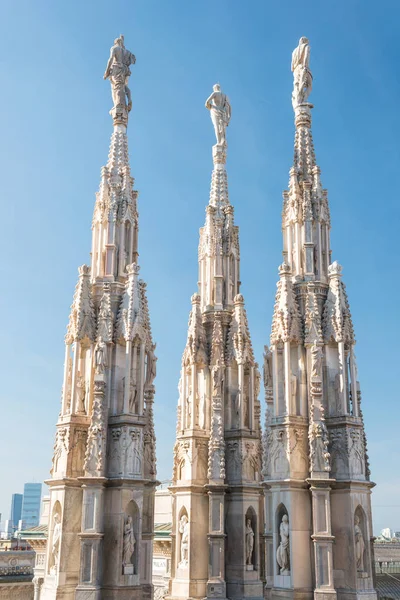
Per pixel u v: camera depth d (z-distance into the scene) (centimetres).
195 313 3294
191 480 3061
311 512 2452
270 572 2650
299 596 2353
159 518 4706
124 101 3278
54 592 2491
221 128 3700
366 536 2433
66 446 2661
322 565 2341
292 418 2522
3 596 4834
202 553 2994
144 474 2938
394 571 4953
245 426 3153
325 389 2591
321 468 2431
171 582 3023
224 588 2883
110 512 2559
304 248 2759
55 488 2656
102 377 2664
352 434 2503
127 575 2503
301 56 3080
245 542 3002
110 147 3194
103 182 3069
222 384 3183
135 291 2827
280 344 2631
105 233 2986
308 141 2970
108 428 2680
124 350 2784
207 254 3450
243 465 3083
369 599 2338
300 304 2700
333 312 2630
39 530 4675
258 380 3319
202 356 3244
